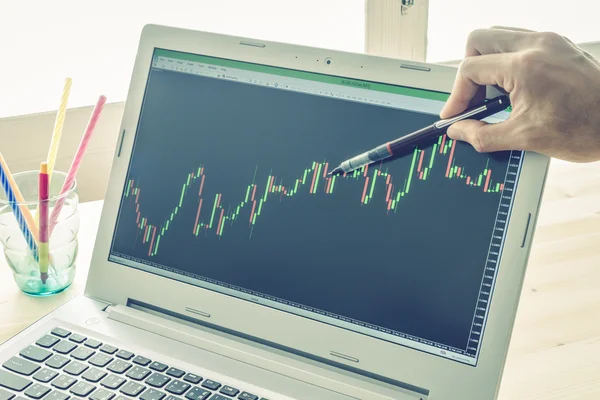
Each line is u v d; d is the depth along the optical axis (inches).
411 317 27.7
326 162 29.9
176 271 31.8
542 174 26.3
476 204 27.2
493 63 25.4
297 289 29.6
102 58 45.8
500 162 27.0
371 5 48.1
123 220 33.0
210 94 32.1
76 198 35.5
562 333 32.2
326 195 29.7
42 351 29.3
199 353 29.8
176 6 46.3
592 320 33.0
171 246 32.1
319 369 28.5
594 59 25.7
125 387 27.5
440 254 27.5
